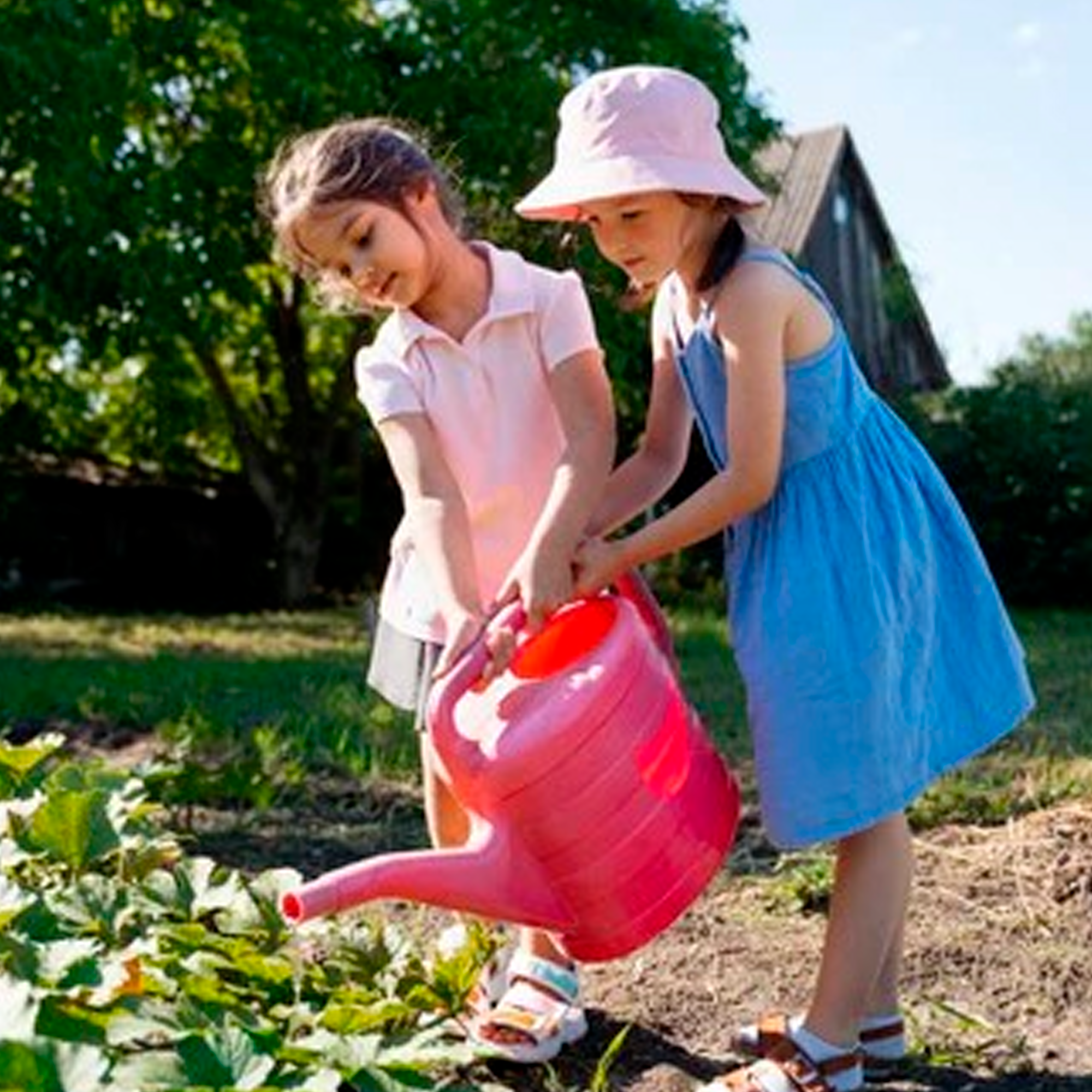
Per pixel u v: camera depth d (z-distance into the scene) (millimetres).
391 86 13516
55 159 11438
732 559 2648
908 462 2674
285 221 2604
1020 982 3160
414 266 2619
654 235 2516
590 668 2422
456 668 2441
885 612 2527
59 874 3031
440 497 2641
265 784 4594
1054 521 15508
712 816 2543
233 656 9891
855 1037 2535
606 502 2756
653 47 13891
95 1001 2350
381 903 3471
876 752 2486
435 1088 2230
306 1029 2480
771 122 14508
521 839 2381
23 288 11797
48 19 11359
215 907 2855
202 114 13805
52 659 9523
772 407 2504
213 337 14398
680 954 3287
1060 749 5656
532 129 13297
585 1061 2729
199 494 16828
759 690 2545
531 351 2711
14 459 16438
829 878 3658
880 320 21531
